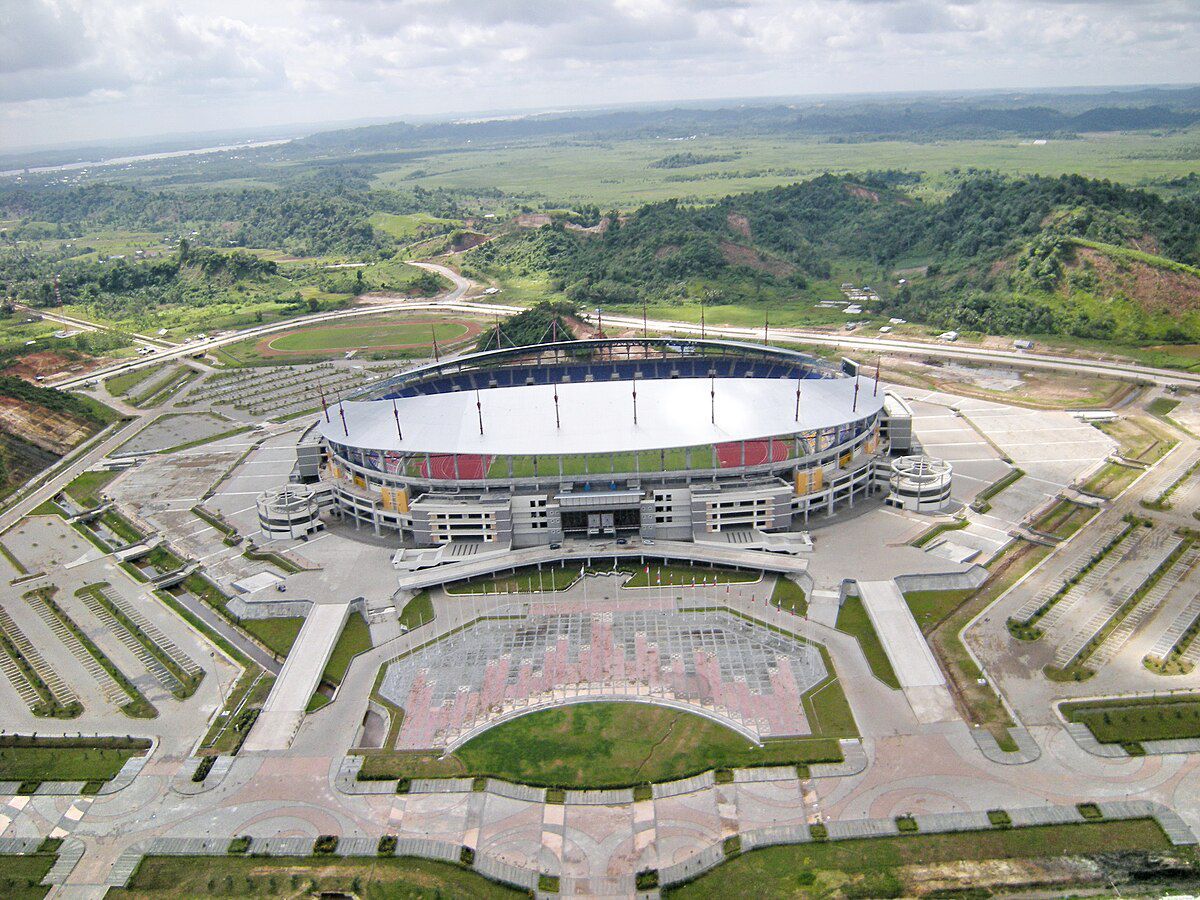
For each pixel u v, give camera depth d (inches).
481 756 5211.6
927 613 6446.9
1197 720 5191.9
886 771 4938.5
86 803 5022.1
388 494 7859.3
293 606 6879.9
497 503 7460.6
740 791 4849.9
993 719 5310.0
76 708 5861.2
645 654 6117.1
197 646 6574.8
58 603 7313.0
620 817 4726.9
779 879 4311.0
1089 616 6314.0
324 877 4453.7
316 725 5570.9
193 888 4439.0
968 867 4318.4
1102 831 4483.3
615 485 7618.1
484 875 4416.8
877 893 4205.2
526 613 6707.7
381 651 6323.8
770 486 7544.3
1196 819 4525.1
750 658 6018.7
